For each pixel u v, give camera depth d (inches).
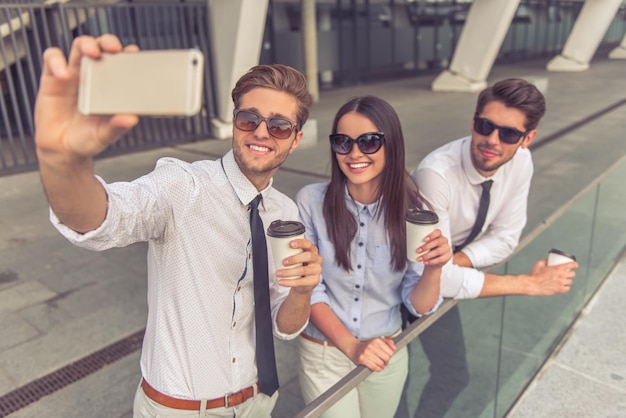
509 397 105.5
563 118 398.6
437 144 326.0
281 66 52.2
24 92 285.9
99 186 39.1
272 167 53.0
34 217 218.8
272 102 50.6
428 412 75.4
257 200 54.5
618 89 558.9
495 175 85.9
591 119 394.3
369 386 61.7
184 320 54.2
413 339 65.6
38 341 128.0
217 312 55.1
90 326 134.6
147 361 57.3
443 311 70.7
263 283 56.3
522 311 102.3
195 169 53.0
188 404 55.6
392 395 64.4
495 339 92.8
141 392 59.0
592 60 949.8
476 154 80.6
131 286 156.3
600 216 137.6
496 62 886.4
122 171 292.5
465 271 77.6
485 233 95.4
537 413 105.6
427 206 78.7
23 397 108.5
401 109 469.7
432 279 68.8
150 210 47.7
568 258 85.9
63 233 40.2
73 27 378.0
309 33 510.3
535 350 114.1
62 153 32.3
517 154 89.0
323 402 51.6
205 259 53.1
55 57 28.6
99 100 27.5
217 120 387.5
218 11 352.8
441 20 757.3
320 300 73.2
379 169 68.9
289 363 117.9
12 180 276.4
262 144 51.1
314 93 529.0
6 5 272.8
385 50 685.9
